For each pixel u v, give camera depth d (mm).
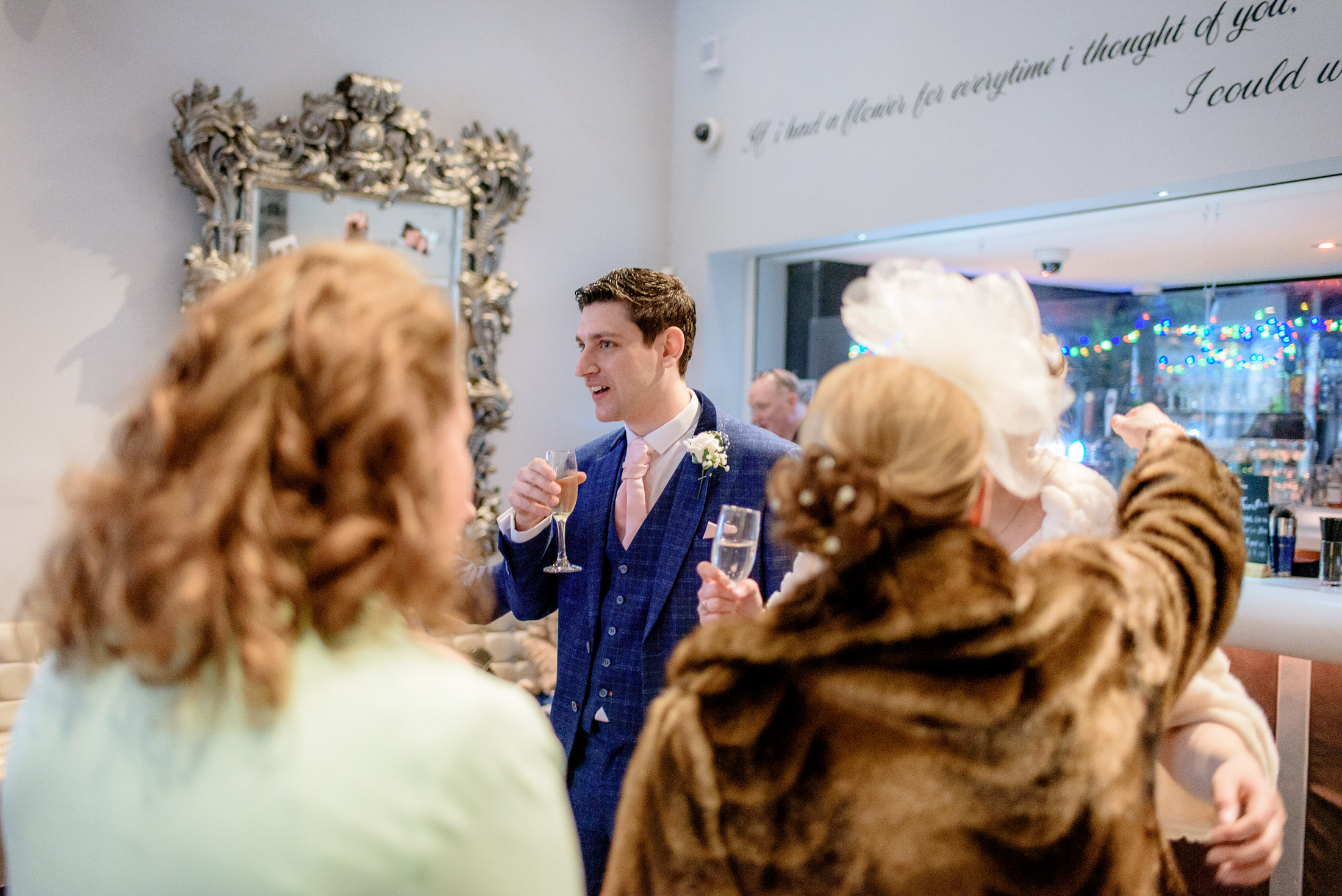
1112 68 2859
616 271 2150
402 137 3568
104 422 3199
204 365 642
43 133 3094
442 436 693
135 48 3217
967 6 3232
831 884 808
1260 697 2068
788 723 837
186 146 3211
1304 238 2982
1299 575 2959
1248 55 2568
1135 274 3289
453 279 3705
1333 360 3092
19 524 3086
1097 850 808
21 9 3043
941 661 804
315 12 3510
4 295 3059
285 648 593
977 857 786
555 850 643
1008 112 3125
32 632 677
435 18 3752
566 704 2082
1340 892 1930
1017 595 837
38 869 623
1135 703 852
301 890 564
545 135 4023
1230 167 2613
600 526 2125
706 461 2035
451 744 611
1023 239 3416
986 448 990
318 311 641
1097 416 3367
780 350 4234
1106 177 2873
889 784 799
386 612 667
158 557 574
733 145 4074
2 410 3066
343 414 605
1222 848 1092
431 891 586
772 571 2037
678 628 1982
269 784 582
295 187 3391
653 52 4289
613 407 2131
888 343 1042
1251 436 3127
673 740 878
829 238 3723
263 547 591
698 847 851
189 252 3293
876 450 853
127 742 616
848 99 3617
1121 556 938
